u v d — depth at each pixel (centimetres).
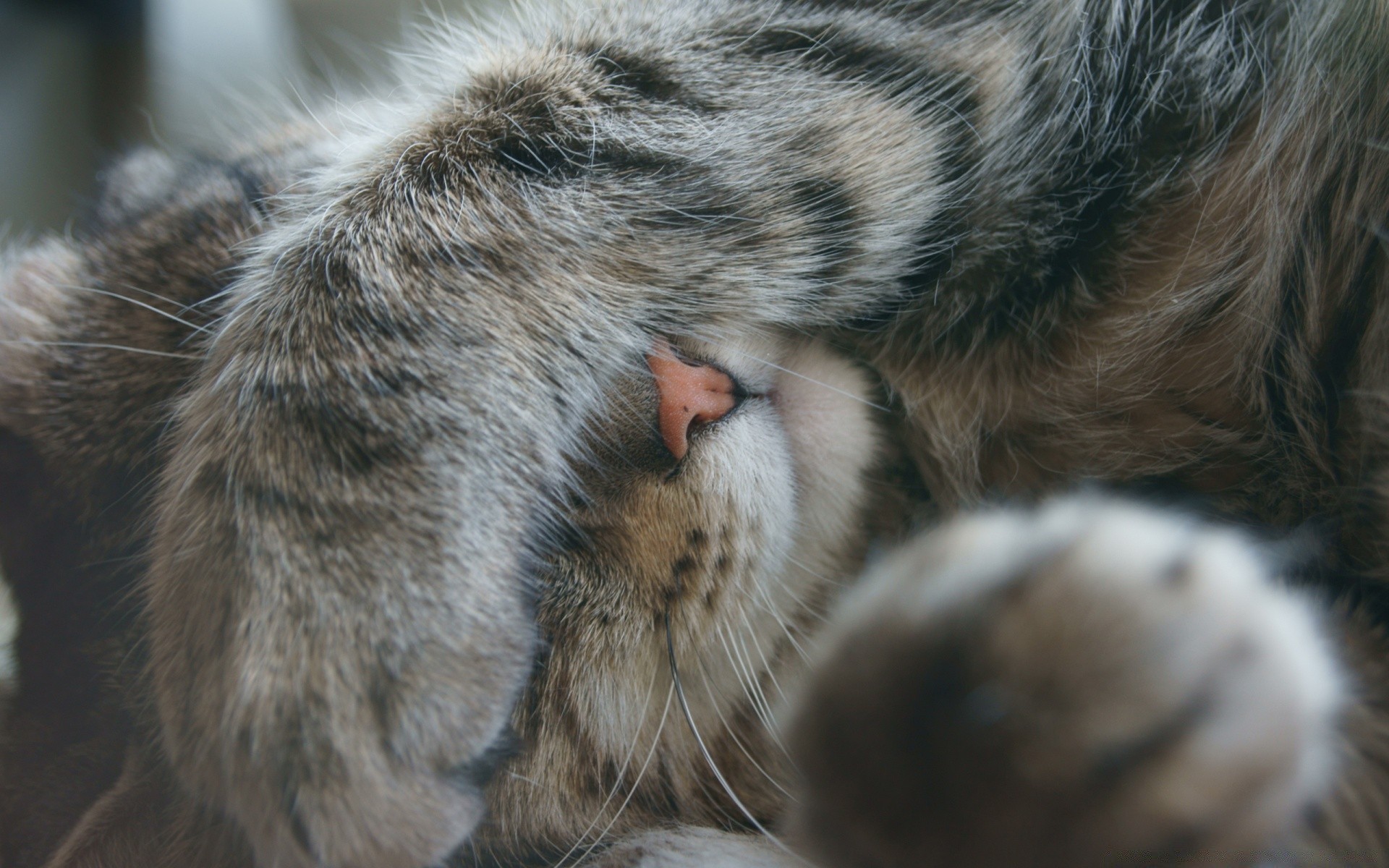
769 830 31
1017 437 33
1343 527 30
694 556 31
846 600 27
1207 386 32
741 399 31
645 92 31
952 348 32
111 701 31
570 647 30
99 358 32
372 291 29
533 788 30
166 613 29
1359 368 30
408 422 29
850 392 32
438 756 28
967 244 32
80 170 59
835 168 32
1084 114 32
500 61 32
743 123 31
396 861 28
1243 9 32
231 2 66
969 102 32
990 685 24
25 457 32
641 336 31
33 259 35
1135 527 26
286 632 28
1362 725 28
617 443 30
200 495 29
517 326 30
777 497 31
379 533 28
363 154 32
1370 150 31
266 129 37
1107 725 24
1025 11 32
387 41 52
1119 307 32
